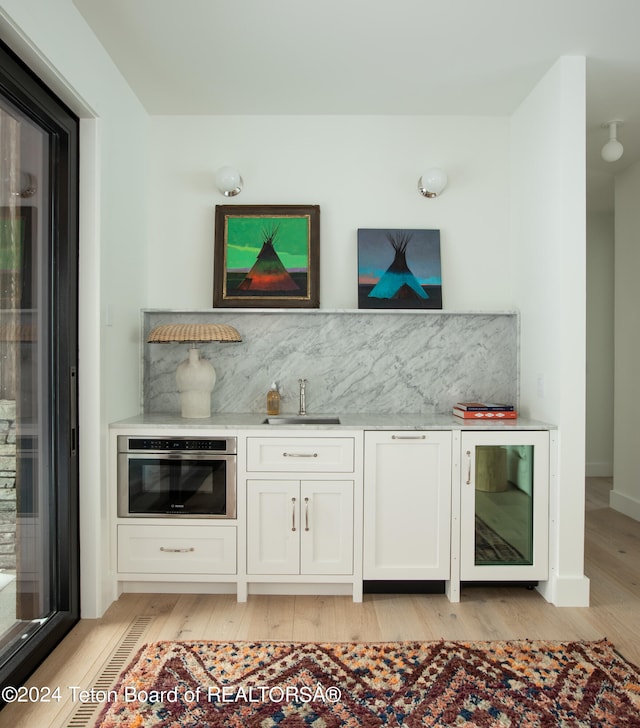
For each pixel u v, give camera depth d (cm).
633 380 404
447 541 255
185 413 284
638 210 398
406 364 314
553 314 263
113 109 259
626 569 296
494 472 256
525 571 256
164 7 219
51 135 221
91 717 171
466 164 318
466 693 181
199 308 307
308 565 255
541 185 277
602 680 189
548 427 256
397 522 255
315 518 255
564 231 254
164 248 315
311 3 218
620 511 414
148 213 314
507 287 318
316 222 311
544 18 227
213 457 254
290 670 194
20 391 197
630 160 394
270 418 287
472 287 317
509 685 186
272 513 255
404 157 317
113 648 212
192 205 316
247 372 313
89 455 238
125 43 244
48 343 220
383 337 314
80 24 220
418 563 256
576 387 254
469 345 314
